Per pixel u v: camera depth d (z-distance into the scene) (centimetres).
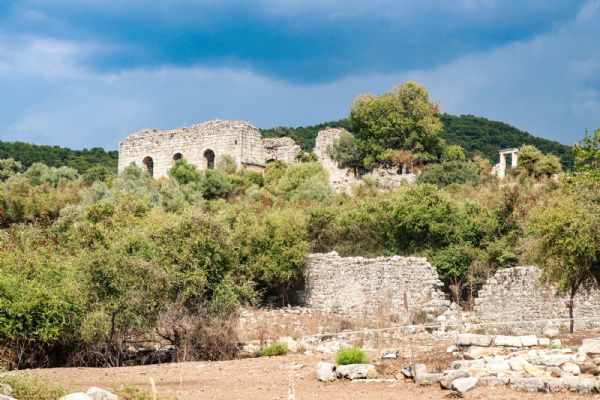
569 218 2906
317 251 5275
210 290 3697
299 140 12925
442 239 4700
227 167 8556
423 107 8462
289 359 2716
